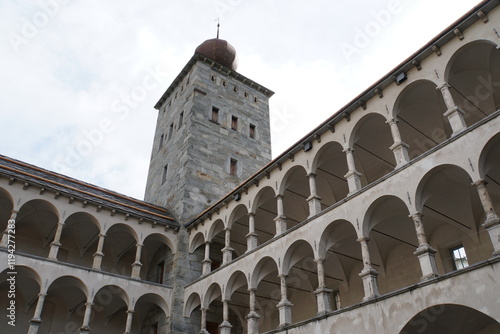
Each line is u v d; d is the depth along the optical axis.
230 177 37.94
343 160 25.27
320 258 20.45
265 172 26.23
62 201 27.62
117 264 33.03
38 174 29.08
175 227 32.03
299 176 25.81
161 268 32.56
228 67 45.09
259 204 27.28
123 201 32.44
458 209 20.56
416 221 16.84
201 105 40.06
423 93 20.09
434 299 14.98
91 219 28.86
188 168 35.62
